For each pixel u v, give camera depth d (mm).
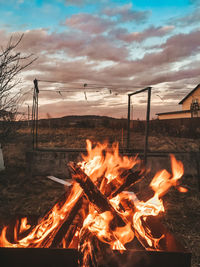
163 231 1892
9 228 1954
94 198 1810
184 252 1441
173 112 29062
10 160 7512
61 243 1742
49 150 6324
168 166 5906
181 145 10992
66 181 5648
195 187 5410
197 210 4000
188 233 3127
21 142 9133
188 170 6000
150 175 5750
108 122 21984
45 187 5262
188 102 26094
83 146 10531
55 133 16781
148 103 5164
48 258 1456
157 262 1450
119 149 6535
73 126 21906
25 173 6262
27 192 4887
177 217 3691
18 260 1453
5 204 4105
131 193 4168
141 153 5965
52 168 6078
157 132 19016
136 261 1460
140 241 1795
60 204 2051
